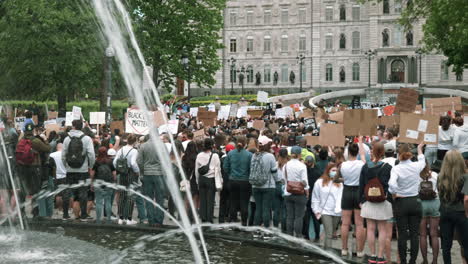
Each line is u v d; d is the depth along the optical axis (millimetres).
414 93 17406
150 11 46812
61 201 15617
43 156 14688
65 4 35656
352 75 93250
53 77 37125
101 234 12758
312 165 12398
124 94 40188
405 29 35188
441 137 14281
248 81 98562
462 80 86812
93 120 20094
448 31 32656
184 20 48188
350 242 12211
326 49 94438
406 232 9906
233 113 28016
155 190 13500
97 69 36406
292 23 96062
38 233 12672
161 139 13906
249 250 11297
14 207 14484
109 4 11922
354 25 92750
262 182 12531
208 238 12344
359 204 10305
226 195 14039
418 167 9797
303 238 12195
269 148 12711
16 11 34688
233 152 13203
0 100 33250
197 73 50781
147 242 11883
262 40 97500
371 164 9969
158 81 50250
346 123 12727
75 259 10258
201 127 20500
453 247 11891
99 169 13867
